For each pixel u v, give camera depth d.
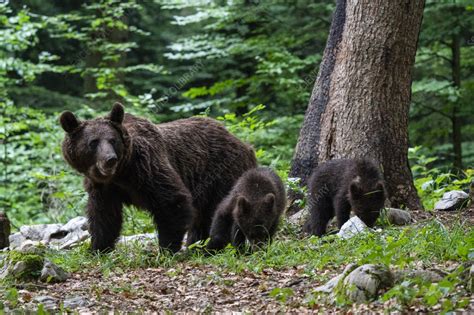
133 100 24.00
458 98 25.08
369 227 13.09
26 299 9.66
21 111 23.98
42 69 25.14
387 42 14.32
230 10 25.06
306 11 25.20
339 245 11.43
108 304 9.45
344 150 14.61
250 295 9.52
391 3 14.26
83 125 11.95
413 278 8.68
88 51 26.98
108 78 26.56
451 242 10.29
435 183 17.88
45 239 14.74
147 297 9.76
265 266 11.02
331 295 8.80
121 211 12.76
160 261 11.91
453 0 23.05
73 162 12.00
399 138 14.61
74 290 10.20
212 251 12.55
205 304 9.28
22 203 22.84
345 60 14.65
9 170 23.44
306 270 10.26
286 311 8.66
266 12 25.22
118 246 13.08
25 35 23.69
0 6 24.19
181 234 12.42
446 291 8.07
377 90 14.43
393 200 14.55
